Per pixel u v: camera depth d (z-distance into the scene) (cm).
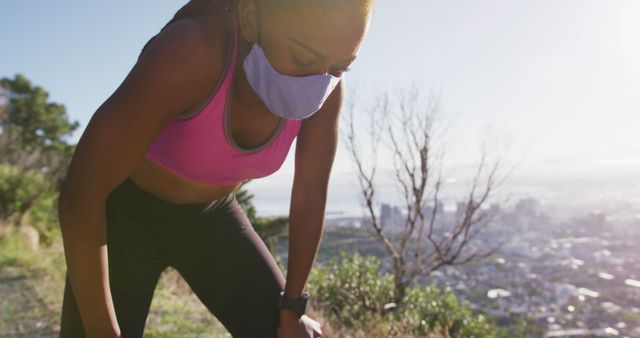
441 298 659
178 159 118
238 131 119
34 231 1089
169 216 132
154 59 98
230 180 130
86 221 101
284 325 142
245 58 108
